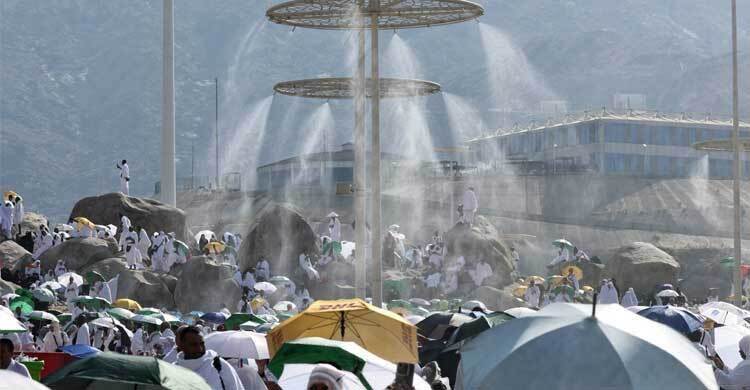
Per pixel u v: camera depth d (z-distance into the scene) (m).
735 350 48.03
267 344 34.62
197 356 28.48
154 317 72.06
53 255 124.00
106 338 69.19
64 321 79.69
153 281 121.00
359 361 29.06
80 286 106.31
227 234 144.12
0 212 137.62
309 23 85.56
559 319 23.52
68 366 22.88
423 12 82.06
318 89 110.12
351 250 141.62
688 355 23.08
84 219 128.88
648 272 154.00
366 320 34.62
